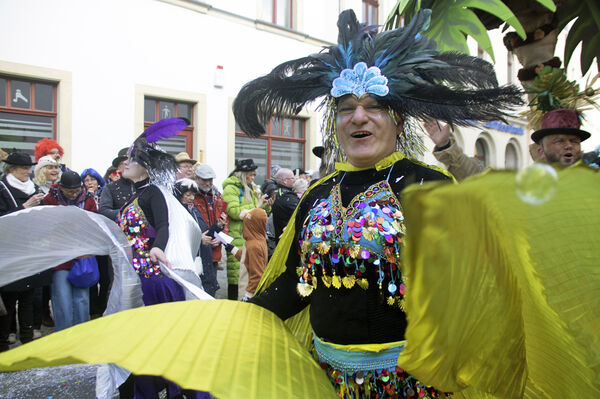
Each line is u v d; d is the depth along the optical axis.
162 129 3.10
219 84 9.21
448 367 0.81
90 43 7.71
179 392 2.55
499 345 0.87
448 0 1.54
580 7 1.75
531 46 1.68
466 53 1.47
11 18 6.97
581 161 0.62
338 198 1.42
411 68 1.37
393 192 1.35
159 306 1.39
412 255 0.63
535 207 0.61
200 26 8.98
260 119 1.79
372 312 1.30
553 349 0.84
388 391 1.27
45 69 7.28
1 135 7.18
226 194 4.73
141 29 8.25
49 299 4.32
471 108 1.41
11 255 2.38
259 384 0.98
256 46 9.84
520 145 15.98
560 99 1.75
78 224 2.51
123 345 1.06
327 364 1.38
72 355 0.99
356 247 1.29
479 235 0.65
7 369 1.02
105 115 7.88
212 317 1.31
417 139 1.60
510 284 0.78
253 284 3.77
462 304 0.72
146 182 3.08
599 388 0.75
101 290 4.45
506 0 1.63
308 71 1.55
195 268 2.90
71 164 7.55
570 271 0.67
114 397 2.87
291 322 1.71
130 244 2.72
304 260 1.48
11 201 3.75
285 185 4.98
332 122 1.67
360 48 1.45
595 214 0.62
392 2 12.26
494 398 1.03
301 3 10.56
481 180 0.57
